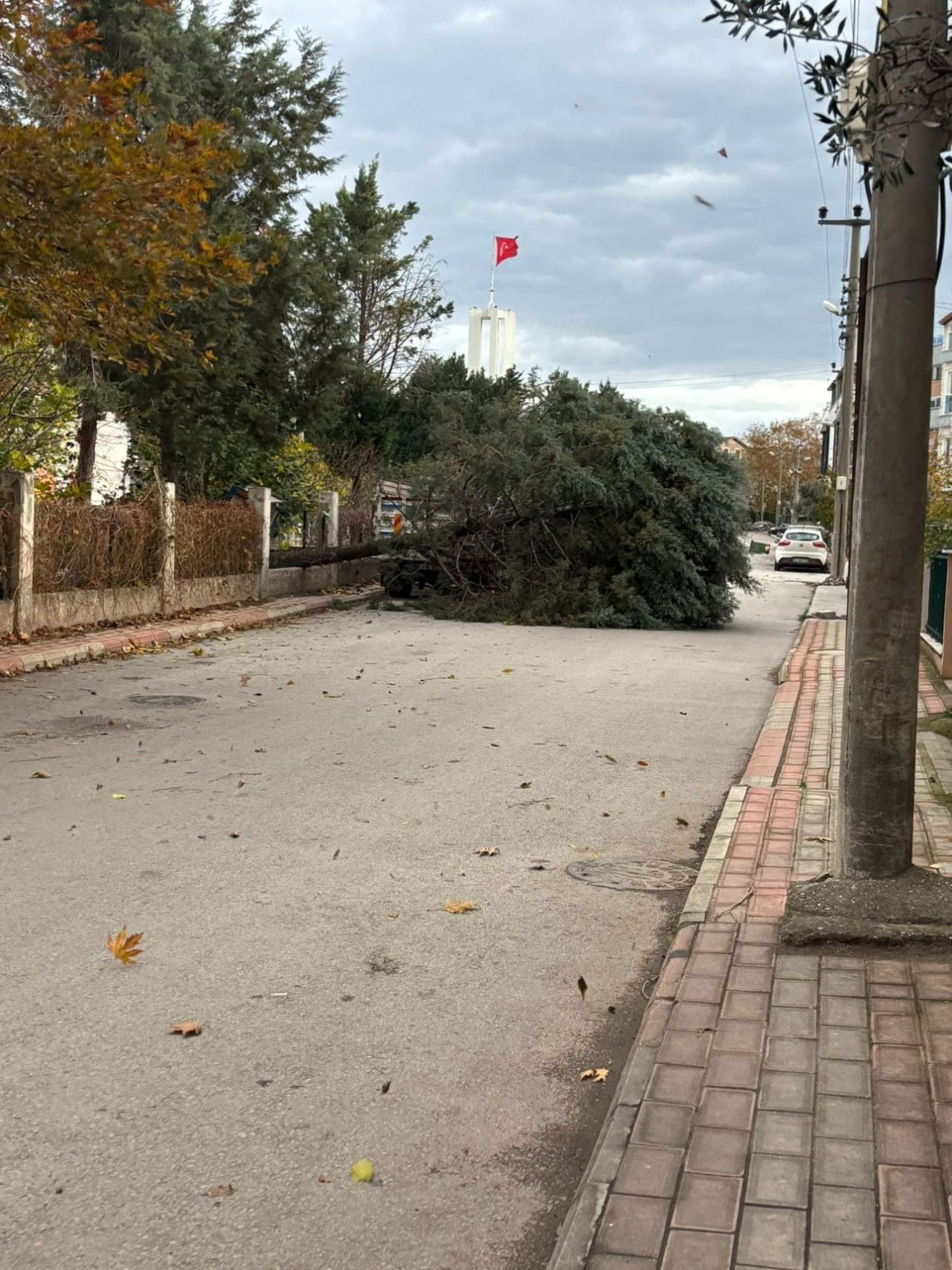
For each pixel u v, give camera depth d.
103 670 13.61
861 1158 3.26
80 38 10.75
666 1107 3.55
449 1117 3.71
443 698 12.17
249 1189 3.28
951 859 5.98
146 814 7.29
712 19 4.03
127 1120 3.63
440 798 7.87
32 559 15.16
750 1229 2.94
